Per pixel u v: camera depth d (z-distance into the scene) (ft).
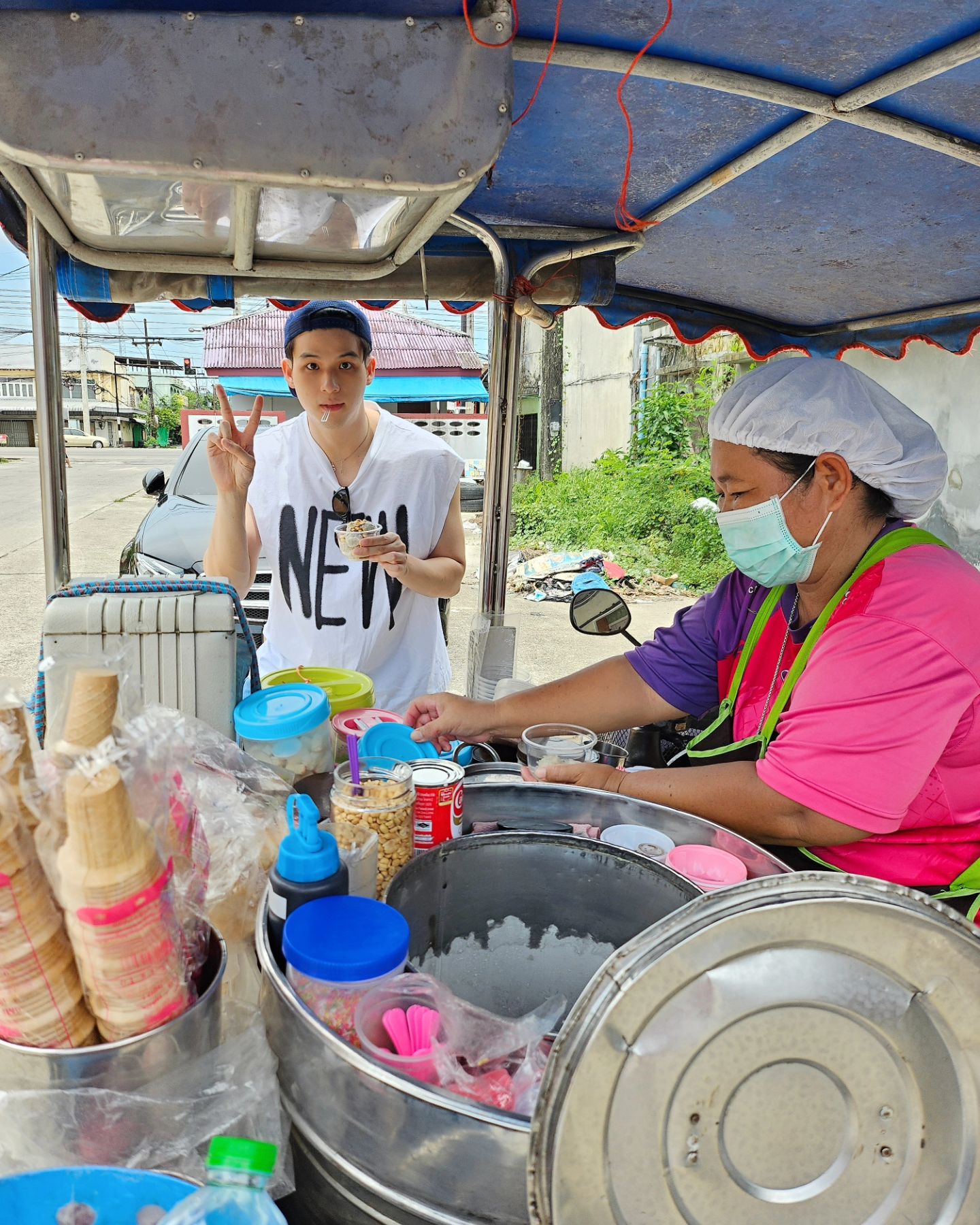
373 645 8.82
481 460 39.06
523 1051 2.89
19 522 47.75
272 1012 3.06
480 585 9.11
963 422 19.80
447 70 3.42
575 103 5.26
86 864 2.57
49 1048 2.68
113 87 3.25
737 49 4.50
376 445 8.91
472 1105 2.51
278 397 31.24
